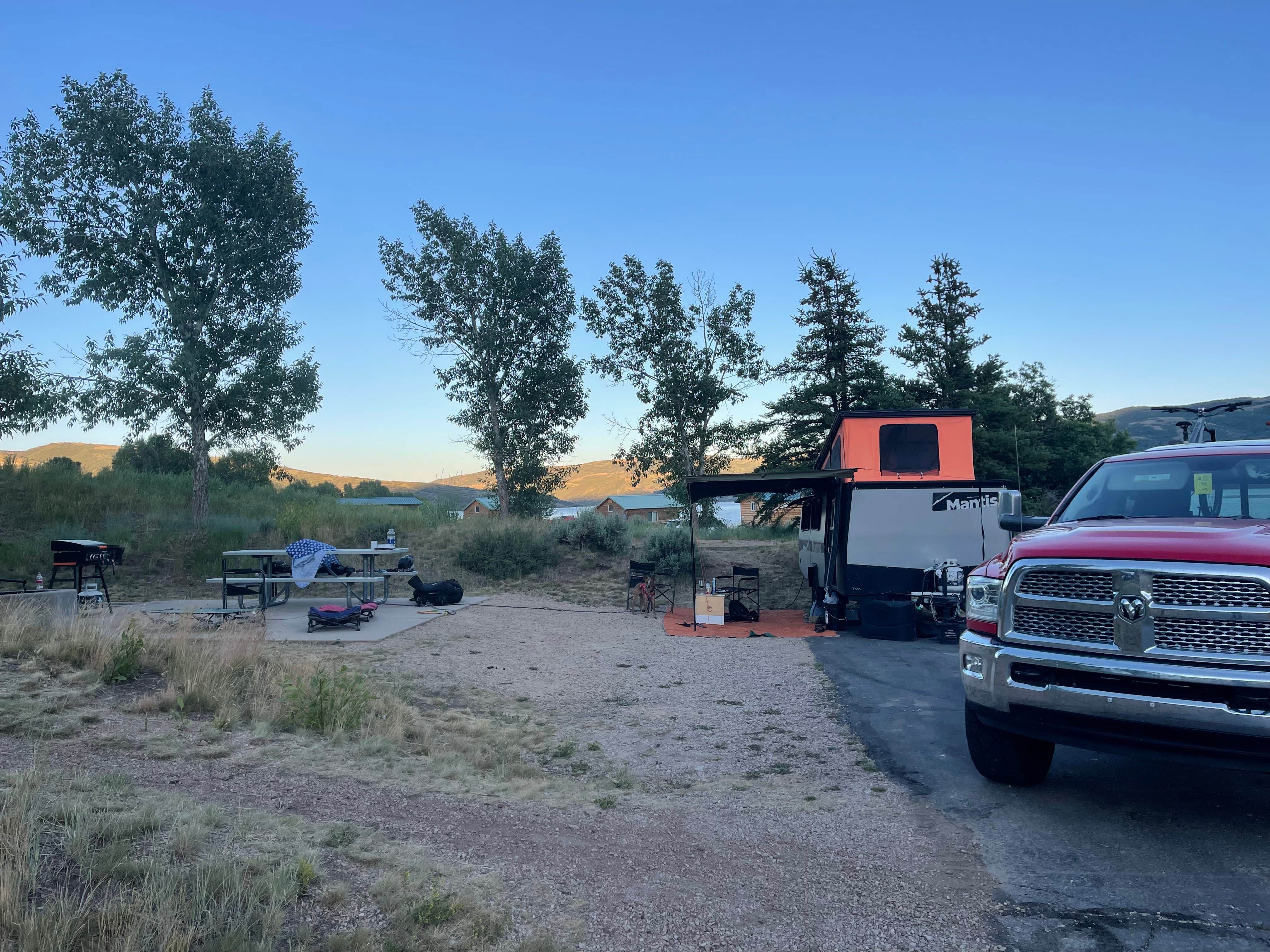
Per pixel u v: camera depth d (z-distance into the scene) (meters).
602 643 12.04
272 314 20.00
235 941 2.69
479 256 26.47
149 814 3.74
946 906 3.40
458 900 3.20
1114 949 3.02
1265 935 3.11
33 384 15.60
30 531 16.45
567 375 27.22
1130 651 3.99
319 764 5.22
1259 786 5.03
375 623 12.16
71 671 6.70
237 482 28.19
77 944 2.61
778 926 3.20
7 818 3.35
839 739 6.69
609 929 3.11
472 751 6.31
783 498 27.11
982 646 4.61
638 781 5.76
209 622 10.49
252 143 19.56
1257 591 3.73
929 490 13.62
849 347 29.50
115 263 17.67
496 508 27.88
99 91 18.02
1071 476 41.62
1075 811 4.64
